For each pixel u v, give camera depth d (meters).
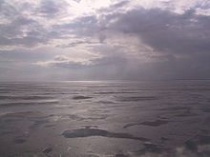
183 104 40.94
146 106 38.25
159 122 24.11
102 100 49.41
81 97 57.28
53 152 14.51
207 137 17.88
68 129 20.86
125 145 15.87
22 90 86.44
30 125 22.52
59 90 89.31
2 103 41.91
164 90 89.19
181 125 22.48
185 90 87.69
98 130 20.41
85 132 19.66
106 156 13.80
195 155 13.74
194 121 24.58
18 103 42.19
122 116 28.03
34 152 14.48
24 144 16.09
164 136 18.28
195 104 40.81
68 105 39.81
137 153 14.23
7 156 13.77
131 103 43.03
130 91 83.69
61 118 26.58
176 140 17.05
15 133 19.27
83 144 16.14
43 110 33.09
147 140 17.08
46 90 88.19
